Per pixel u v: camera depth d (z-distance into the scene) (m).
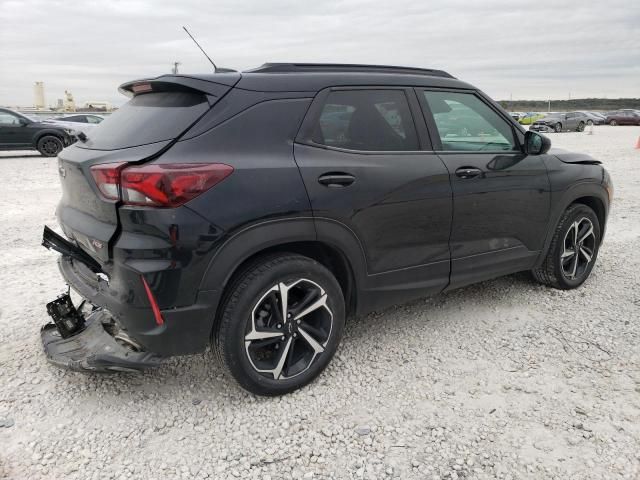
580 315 3.92
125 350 2.82
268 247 2.73
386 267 3.18
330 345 3.03
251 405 2.86
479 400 2.88
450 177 3.34
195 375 3.16
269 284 2.72
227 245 2.54
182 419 2.75
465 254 3.55
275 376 2.86
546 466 2.38
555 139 24.61
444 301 4.23
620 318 3.85
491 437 2.58
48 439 2.59
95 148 2.79
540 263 4.16
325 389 3.01
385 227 3.09
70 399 2.92
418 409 2.81
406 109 3.29
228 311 2.66
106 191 2.50
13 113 15.55
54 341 3.23
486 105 3.73
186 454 2.49
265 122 2.75
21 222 6.89
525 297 4.27
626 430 2.60
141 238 2.45
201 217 2.47
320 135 2.91
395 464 2.41
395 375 3.15
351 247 2.97
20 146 15.67
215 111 2.65
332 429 2.66
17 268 5.04
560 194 4.04
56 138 15.94
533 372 3.15
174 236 2.43
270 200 2.63
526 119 36.78
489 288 4.48
